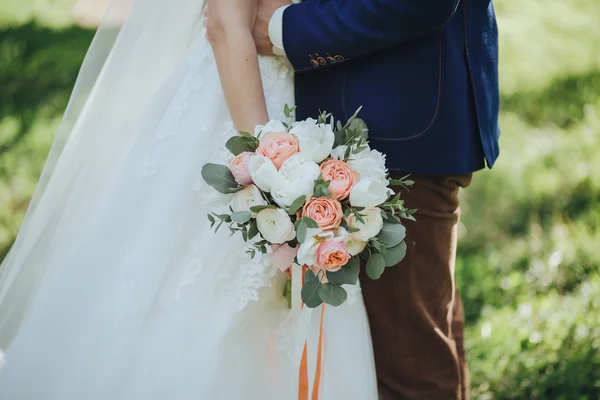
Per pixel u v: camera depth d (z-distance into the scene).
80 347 1.96
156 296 1.92
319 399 1.92
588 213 3.98
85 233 2.05
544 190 4.19
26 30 6.43
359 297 2.02
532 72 5.81
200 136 1.95
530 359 2.79
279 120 1.87
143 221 1.96
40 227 2.14
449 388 2.11
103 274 1.99
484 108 2.04
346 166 1.64
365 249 1.72
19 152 4.37
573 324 2.95
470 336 2.92
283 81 2.02
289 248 1.71
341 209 1.61
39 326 2.00
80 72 2.15
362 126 1.81
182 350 1.89
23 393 1.99
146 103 2.10
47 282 2.08
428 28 1.82
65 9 7.12
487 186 4.23
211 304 1.90
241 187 1.69
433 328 2.07
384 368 2.12
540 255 3.62
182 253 1.93
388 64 1.94
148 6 2.05
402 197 2.00
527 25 6.91
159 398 1.87
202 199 1.89
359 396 1.97
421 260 2.04
